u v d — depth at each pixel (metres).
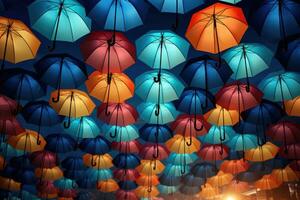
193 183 9.04
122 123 5.17
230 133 6.06
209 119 5.23
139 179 8.80
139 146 6.80
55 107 4.77
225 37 3.20
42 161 7.14
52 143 6.50
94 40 3.46
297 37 3.61
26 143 6.23
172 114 5.19
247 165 7.79
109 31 3.48
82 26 3.29
